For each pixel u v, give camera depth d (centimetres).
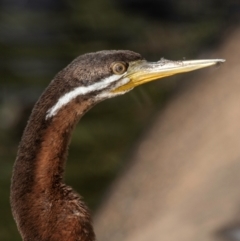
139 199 1312
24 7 2673
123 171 1467
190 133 1416
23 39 2500
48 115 797
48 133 797
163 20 2550
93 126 2061
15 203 802
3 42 2477
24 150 798
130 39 2461
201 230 1136
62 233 802
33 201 799
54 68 2359
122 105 2111
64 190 807
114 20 2548
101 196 1595
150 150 1452
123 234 1244
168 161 1370
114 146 1970
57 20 2581
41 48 2442
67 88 802
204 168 1295
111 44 2448
